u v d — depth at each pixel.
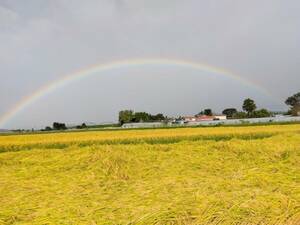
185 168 6.23
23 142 22.14
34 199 4.34
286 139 10.24
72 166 6.91
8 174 6.38
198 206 3.64
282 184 4.43
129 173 6.11
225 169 6.02
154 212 3.53
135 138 22.69
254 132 23.16
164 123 70.94
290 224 3.37
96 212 3.67
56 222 3.44
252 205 3.61
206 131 28.58
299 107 82.06
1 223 3.51
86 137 26.59
